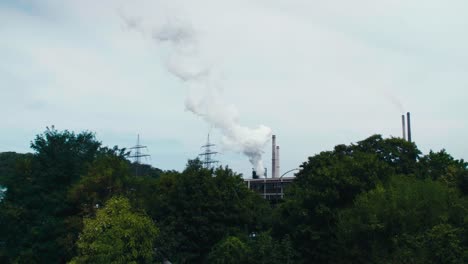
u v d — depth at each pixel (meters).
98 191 46.00
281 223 46.81
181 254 46.12
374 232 38.19
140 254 39.25
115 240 38.06
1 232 47.22
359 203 40.25
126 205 41.31
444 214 37.09
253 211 53.69
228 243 41.69
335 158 53.25
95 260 37.41
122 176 48.09
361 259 39.25
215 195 49.53
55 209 47.34
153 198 49.88
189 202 48.56
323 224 43.91
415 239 34.28
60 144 51.84
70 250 44.28
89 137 55.72
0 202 49.50
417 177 53.56
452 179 48.06
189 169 55.28
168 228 46.38
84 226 42.41
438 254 31.59
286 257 38.75
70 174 50.84
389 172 46.50
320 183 45.59
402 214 37.41
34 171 50.19
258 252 38.19
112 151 57.62
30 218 47.84
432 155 58.78
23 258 44.84
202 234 47.19
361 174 45.22
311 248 43.50
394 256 34.88
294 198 47.88
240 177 56.56
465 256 31.33
